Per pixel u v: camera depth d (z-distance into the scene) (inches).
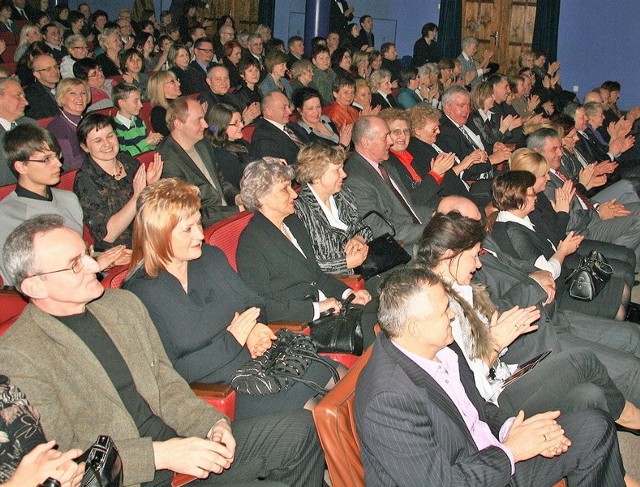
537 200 173.0
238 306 110.0
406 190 177.6
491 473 82.7
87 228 148.3
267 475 94.9
